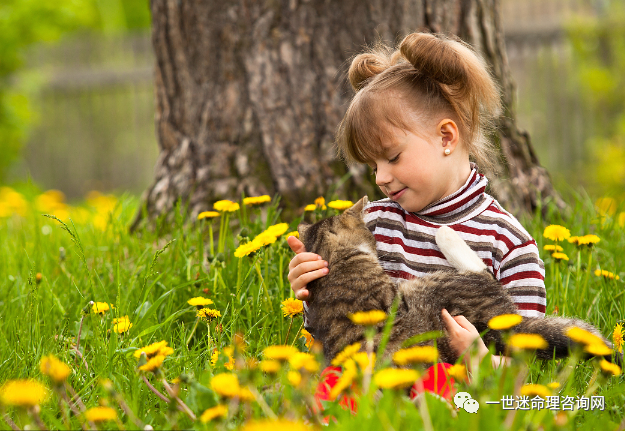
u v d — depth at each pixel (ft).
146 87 43.04
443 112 9.34
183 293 11.79
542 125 37.60
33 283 11.14
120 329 8.99
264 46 14.99
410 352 5.99
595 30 36.42
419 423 6.02
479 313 8.40
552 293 11.27
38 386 5.91
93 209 22.77
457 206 9.39
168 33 15.97
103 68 43.19
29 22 37.06
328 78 14.88
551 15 41.45
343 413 6.45
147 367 6.86
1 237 17.49
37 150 43.65
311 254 9.21
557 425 6.07
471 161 10.90
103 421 6.40
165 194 15.87
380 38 14.67
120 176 43.78
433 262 9.28
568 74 36.94
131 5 55.88
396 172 9.21
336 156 14.80
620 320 9.94
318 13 14.79
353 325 8.14
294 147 14.97
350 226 9.54
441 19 14.97
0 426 6.37
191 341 10.90
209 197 14.99
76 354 9.21
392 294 8.41
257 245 10.28
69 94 43.34
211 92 15.53
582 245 10.97
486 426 5.81
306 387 6.36
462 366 6.63
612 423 6.63
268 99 15.06
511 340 6.19
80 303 11.28
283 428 5.19
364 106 9.31
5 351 9.70
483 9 15.58
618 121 35.68
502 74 15.97
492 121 13.97
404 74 9.45
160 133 16.85
